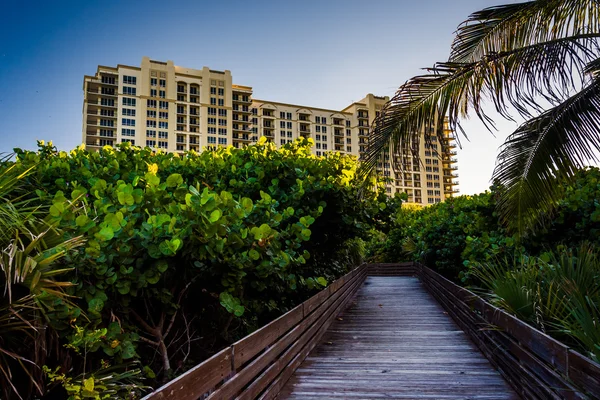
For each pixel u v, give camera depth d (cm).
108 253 294
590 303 315
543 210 463
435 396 384
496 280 468
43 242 228
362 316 873
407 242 1728
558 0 466
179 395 204
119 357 270
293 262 452
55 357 257
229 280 351
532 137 436
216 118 9000
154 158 689
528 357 337
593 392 218
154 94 8400
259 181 615
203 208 330
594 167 747
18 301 197
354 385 422
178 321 399
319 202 639
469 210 917
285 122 10100
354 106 10706
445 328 729
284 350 450
